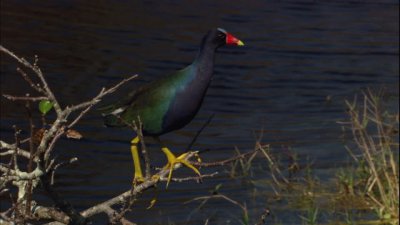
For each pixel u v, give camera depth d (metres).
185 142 15.34
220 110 17.66
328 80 20.86
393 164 12.73
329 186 13.48
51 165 5.29
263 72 21.02
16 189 12.34
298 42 24.52
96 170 13.59
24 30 21.66
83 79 18.31
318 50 23.88
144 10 25.77
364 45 25.09
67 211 5.66
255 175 13.91
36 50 20.05
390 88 20.52
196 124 16.55
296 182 13.65
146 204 12.41
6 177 5.14
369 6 30.97
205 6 27.64
